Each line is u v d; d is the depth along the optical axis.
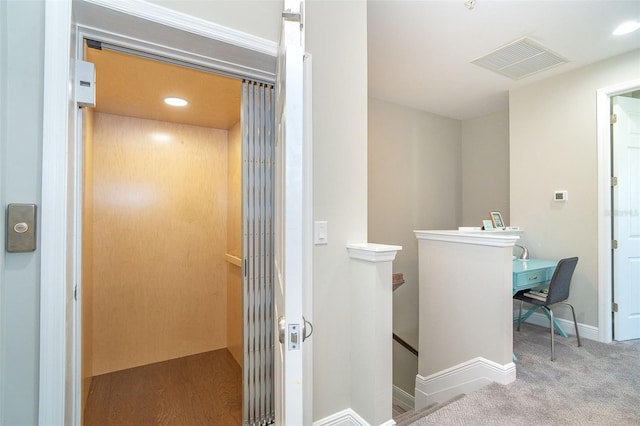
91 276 2.34
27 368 0.93
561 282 2.48
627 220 2.78
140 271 2.68
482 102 3.76
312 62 1.59
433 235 2.52
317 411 1.59
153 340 2.73
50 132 0.95
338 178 1.67
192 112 2.54
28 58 0.94
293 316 0.76
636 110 2.78
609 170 2.75
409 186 3.96
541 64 2.81
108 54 1.63
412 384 3.87
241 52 1.41
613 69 2.68
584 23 2.19
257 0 1.41
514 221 3.35
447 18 2.14
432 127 4.16
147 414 1.98
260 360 1.67
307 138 1.53
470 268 2.26
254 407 1.65
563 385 2.02
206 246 2.97
